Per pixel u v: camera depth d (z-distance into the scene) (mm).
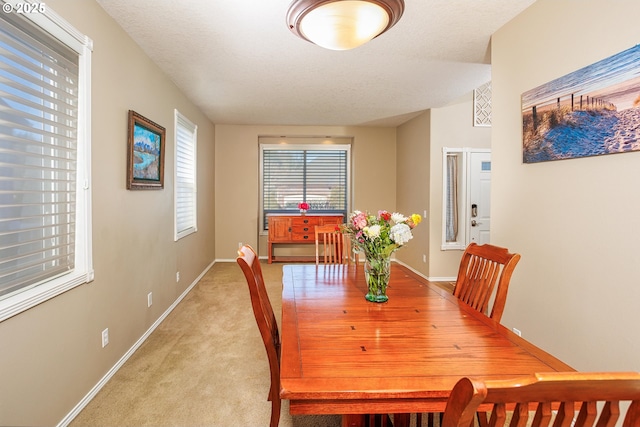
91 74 1998
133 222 2604
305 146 6348
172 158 3582
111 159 2256
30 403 1523
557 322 2047
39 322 1580
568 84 1920
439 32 2566
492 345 1229
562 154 1970
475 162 4785
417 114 5109
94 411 1882
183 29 2467
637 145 1560
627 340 1636
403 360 1118
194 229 4488
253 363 2434
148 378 2223
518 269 2371
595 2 1768
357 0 1528
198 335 2914
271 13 2264
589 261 1830
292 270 2502
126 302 2475
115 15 2256
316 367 1070
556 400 621
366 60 3068
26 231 1561
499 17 2363
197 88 3844
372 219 1753
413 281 2135
